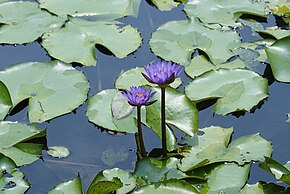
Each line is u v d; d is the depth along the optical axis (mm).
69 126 2180
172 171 1854
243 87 2264
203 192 1769
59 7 2824
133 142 2104
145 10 2951
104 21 2732
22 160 1940
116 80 2312
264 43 2605
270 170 1768
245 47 2570
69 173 1964
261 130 2164
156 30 2654
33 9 2812
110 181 1684
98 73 2471
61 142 2107
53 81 2307
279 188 1794
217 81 2297
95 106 2170
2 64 2514
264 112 2262
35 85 2283
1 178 1835
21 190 1799
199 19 2766
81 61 2443
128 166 1994
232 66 2432
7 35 2629
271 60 2355
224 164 1874
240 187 1784
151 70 1848
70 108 2180
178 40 2586
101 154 2051
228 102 2199
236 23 2764
